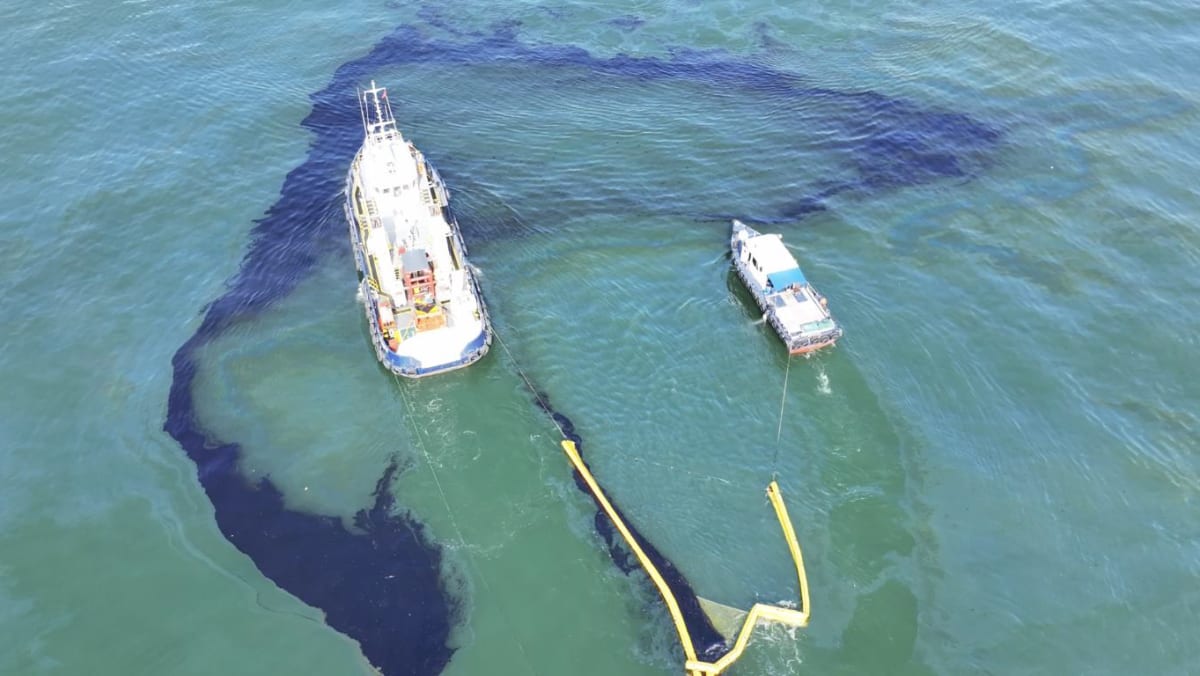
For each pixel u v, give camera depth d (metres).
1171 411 63.09
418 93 99.19
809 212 81.88
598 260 77.50
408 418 64.88
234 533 57.28
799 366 67.31
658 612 52.47
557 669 49.94
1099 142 88.56
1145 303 71.25
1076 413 63.12
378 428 64.25
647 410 64.69
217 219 82.94
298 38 108.00
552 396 66.00
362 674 49.88
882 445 61.44
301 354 70.06
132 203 84.31
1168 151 86.94
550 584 54.16
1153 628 50.91
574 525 57.44
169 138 92.19
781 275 70.25
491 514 58.34
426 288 67.31
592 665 50.12
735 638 50.78
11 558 55.91
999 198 82.44
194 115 95.25
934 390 65.19
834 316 71.00
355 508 58.88
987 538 55.62
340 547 56.47
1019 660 49.59
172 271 77.50
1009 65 100.69
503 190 85.25
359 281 76.38
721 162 88.62
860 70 101.62
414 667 50.09
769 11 112.75
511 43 107.88
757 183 85.88
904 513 57.19
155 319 73.12
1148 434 61.62
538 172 87.62
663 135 92.44
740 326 71.06
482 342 68.56
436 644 51.19
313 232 81.44
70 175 87.19
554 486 59.88
